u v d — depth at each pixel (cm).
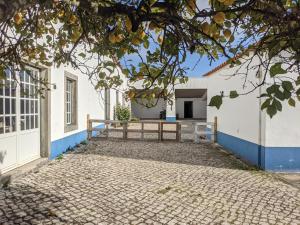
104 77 301
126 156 889
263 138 711
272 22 167
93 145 1104
